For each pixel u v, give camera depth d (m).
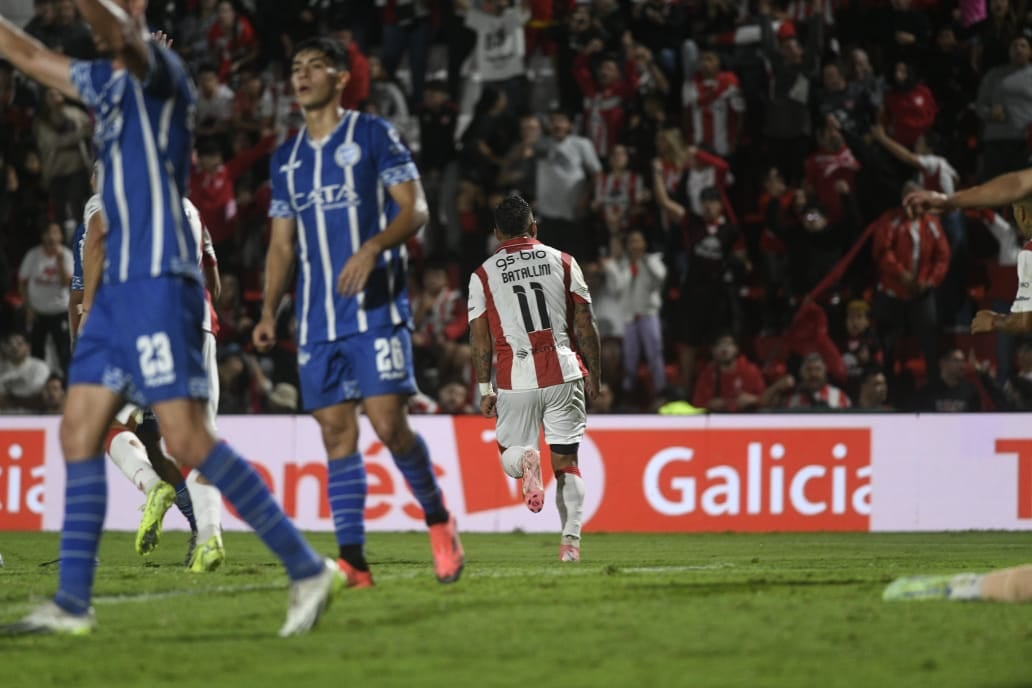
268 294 17.47
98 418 14.11
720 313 46.44
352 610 15.48
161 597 17.59
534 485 24.81
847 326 44.91
